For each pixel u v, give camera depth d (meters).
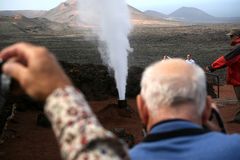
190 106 1.51
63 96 0.96
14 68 0.98
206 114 1.67
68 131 0.93
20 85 1.00
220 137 1.48
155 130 1.50
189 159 1.43
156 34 80.88
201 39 64.38
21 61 1.01
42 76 0.97
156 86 1.51
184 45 56.28
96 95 12.56
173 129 1.48
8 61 1.00
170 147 1.45
